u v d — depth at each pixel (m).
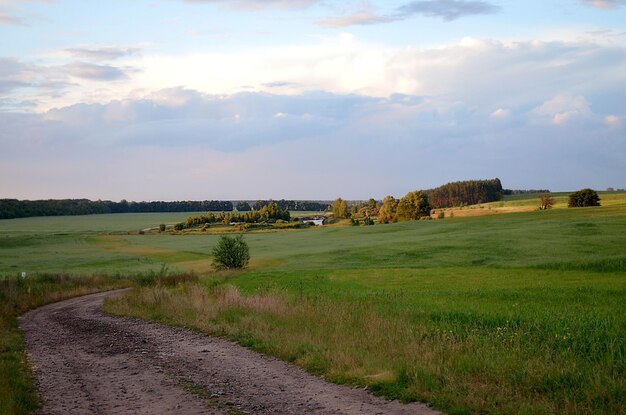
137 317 21.69
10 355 13.90
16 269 70.69
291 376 10.53
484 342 11.37
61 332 19.17
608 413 7.29
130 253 92.19
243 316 17.25
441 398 8.24
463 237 65.81
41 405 9.31
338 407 8.39
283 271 47.94
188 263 76.06
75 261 80.50
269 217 185.62
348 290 26.73
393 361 10.37
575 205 124.56
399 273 39.59
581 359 9.88
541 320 14.03
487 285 28.59
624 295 22.33
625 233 58.09
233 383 10.27
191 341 15.08
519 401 7.82
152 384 10.58
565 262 36.75
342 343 12.14
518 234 63.19
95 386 10.65
